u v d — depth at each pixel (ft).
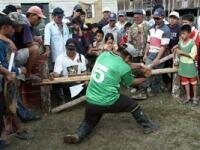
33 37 21.08
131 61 16.84
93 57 26.23
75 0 55.36
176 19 22.95
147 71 16.70
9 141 16.57
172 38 23.06
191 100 20.79
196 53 20.24
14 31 17.53
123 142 16.07
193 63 20.22
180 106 20.11
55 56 23.62
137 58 23.04
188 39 20.36
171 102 20.85
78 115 19.56
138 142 15.99
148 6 54.80
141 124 16.72
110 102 15.65
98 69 15.81
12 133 16.87
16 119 16.60
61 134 17.24
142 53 23.50
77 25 25.68
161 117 18.54
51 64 23.86
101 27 30.66
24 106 18.92
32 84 19.60
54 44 23.53
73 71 21.74
